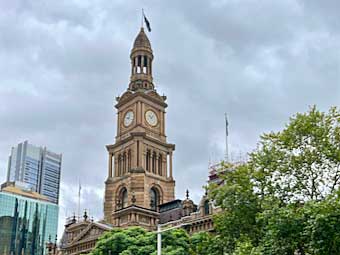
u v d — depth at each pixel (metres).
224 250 53.28
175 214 109.56
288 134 53.75
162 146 129.38
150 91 134.00
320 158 51.47
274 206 47.34
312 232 40.59
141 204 115.94
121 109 135.00
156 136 130.12
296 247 45.78
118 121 134.25
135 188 117.69
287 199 51.12
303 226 43.06
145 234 79.56
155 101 133.88
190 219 96.31
